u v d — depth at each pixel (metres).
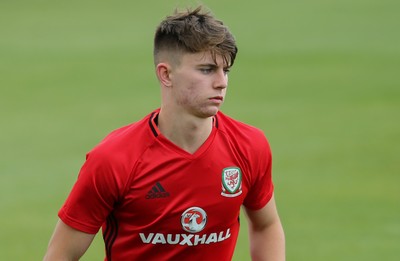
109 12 122.56
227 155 16.58
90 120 63.28
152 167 16.23
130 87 76.50
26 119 64.19
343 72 80.69
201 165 16.34
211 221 16.69
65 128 60.66
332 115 62.78
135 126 16.56
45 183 46.06
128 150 16.25
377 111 63.69
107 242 17.27
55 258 16.61
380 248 34.09
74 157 52.12
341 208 40.12
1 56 93.69
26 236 36.56
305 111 64.56
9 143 56.16
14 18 118.44
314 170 47.47
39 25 113.12
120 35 105.88
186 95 15.91
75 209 16.41
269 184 17.50
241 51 93.88
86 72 84.06
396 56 88.06
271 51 93.44
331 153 51.22
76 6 127.62
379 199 41.44
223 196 16.58
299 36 101.94
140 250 16.86
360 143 53.72
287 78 78.75
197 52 15.64
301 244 34.91
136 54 93.19
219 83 15.84
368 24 107.69
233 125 16.91
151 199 16.31
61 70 85.44
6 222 38.75
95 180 16.16
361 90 72.25
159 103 69.25
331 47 94.81
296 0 127.69
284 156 50.91
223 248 17.16
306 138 55.69
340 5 122.06
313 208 40.22
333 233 36.38
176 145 16.33
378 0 124.75
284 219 38.62
